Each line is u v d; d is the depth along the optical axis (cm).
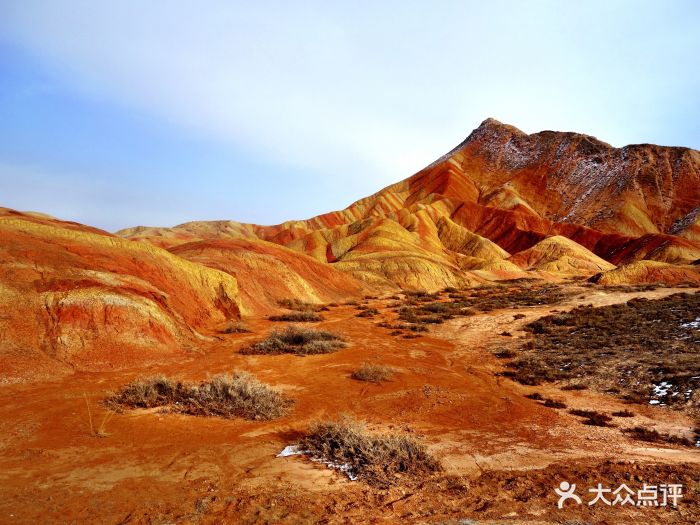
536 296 4303
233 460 873
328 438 938
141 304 1855
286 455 905
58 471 802
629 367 1567
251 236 12181
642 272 5375
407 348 2186
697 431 1057
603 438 1029
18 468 807
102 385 1328
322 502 712
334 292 4591
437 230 10969
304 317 3080
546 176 15125
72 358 1512
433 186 15225
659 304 2969
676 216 12144
